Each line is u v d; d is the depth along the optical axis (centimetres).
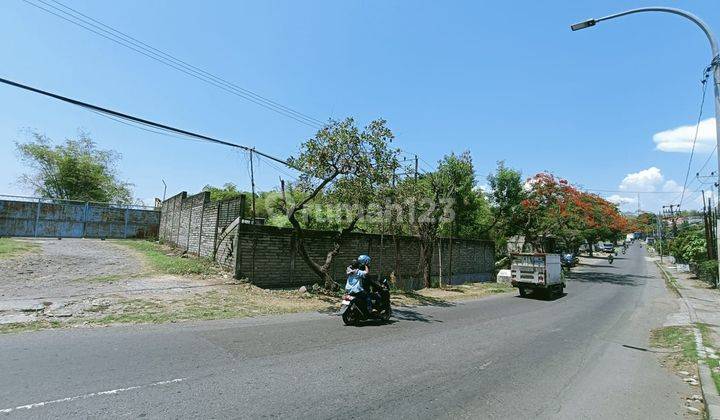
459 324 1119
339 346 766
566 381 647
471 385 592
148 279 1316
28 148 3603
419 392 545
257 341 754
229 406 451
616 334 1112
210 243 1730
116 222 2953
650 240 12094
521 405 524
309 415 443
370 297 1030
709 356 812
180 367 574
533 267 1978
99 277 1292
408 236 2164
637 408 546
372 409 474
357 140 1338
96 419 399
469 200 2841
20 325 757
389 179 1430
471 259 2866
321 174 1362
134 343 681
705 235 3200
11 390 457
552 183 3316
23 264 1392
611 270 4344
